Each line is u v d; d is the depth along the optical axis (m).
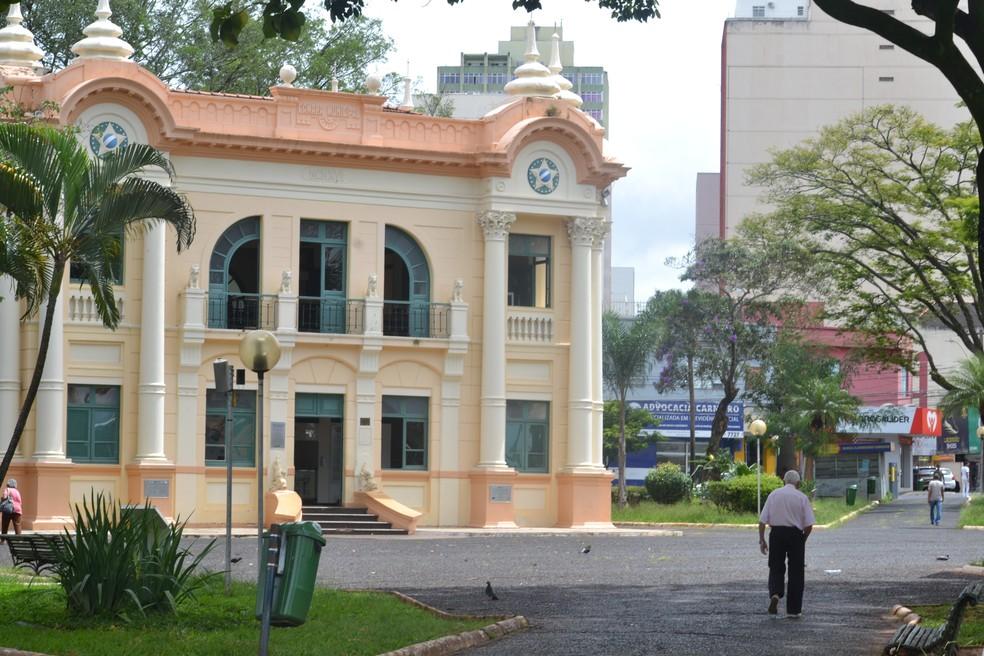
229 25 16.00
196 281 42.75
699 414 82.75
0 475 23.81
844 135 58.44
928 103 117.56
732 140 117.81
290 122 44.34
